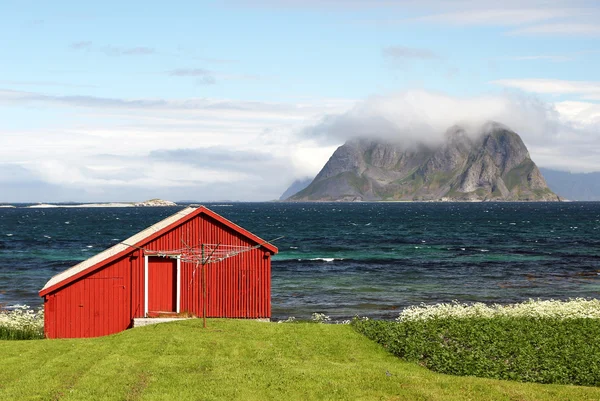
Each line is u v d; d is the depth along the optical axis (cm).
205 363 1931
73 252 8312
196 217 2803
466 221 18700
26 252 8300
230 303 2825
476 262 7425
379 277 6156
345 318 4175
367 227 15500
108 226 15338
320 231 13775
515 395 1633
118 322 2691
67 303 2659
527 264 7219
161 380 1747
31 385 1694
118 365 1880
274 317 4212
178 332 2333
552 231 13325
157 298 2748
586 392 1661
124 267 2711
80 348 2117
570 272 6519
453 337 2308
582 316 2888
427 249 9106
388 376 1798
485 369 1898
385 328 2480
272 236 11975
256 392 1655
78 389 1664
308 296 5056
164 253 2734
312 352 2159
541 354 2056
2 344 2198
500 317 2827
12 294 5016
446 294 5150
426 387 1702
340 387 1692
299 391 1666
